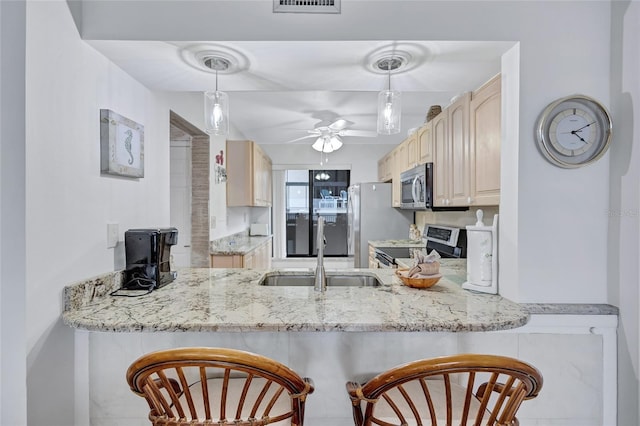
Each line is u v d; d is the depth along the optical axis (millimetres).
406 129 4535
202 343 1405
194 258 3266
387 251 3434
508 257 1432
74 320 1179
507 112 1455
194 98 2852
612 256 1364
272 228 5961
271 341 1394
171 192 3275
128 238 1582
